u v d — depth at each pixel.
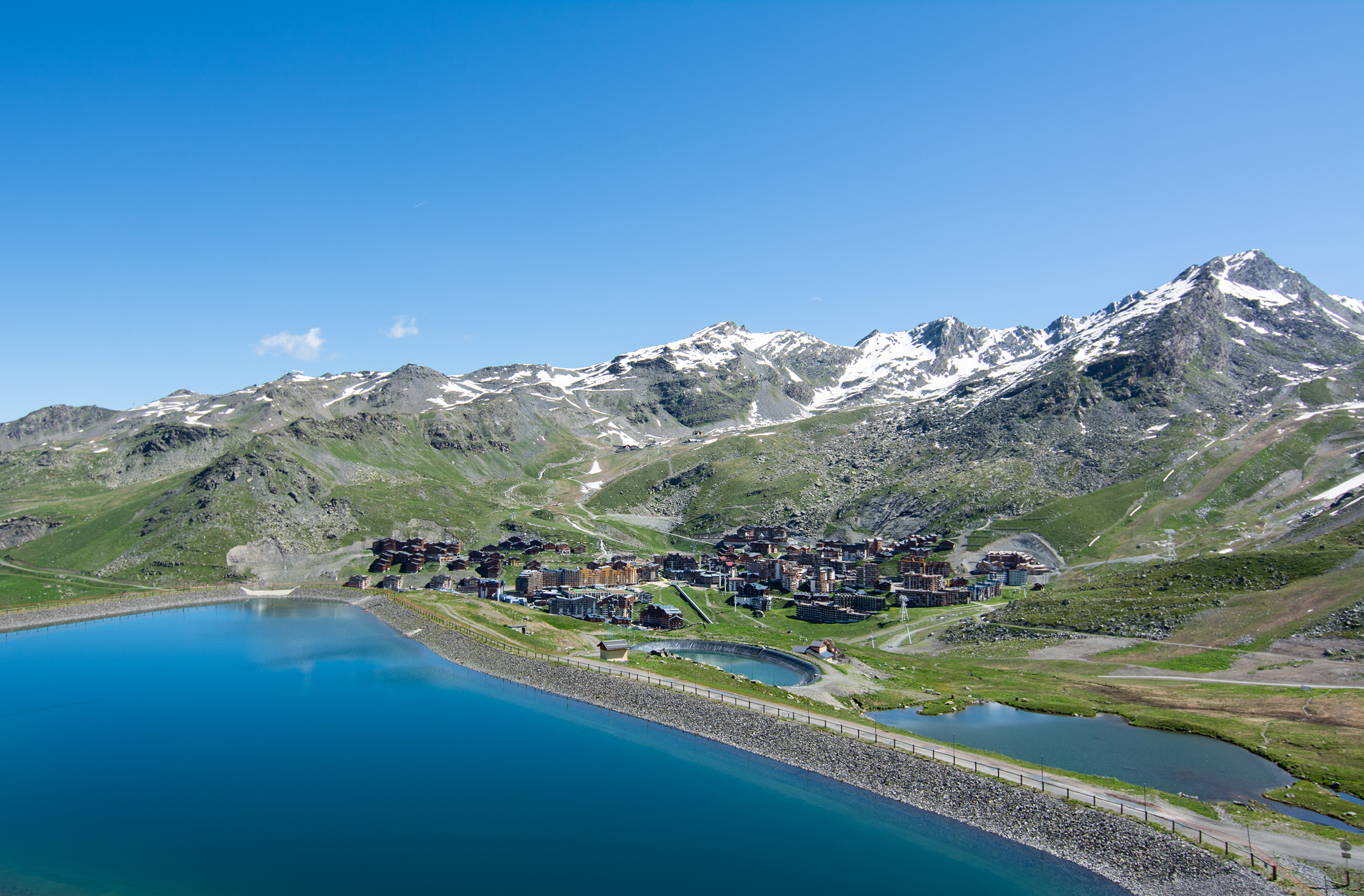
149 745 120.56
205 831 89.81
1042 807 87.38
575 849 84.19
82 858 83.31
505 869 80.12
